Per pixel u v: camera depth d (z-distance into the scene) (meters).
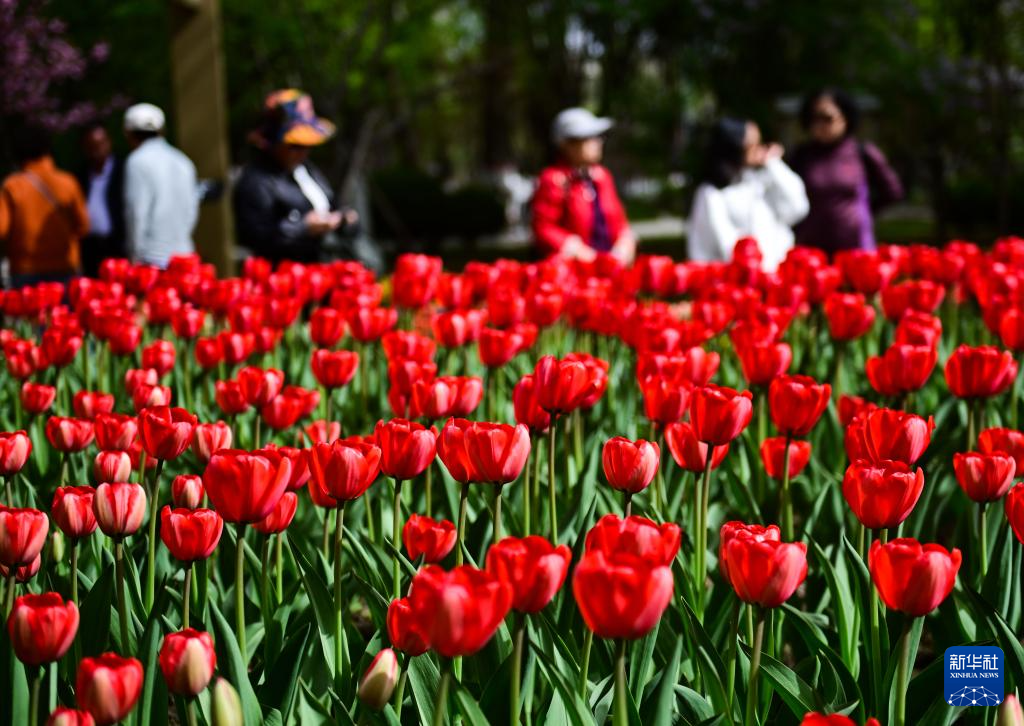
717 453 3.54
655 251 31.11
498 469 3.00
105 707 2.24
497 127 47.19
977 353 4.16
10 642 2.68
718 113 23.66
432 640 2.18
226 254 14.19
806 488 4.96
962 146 28.28
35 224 10.96
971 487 3.31
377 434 3.24
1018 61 25.16
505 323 5.61
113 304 5.69
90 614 3.05
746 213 10.07
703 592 3.62
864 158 10.56
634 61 25.41
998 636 3.05
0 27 20.33
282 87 26.38
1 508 2.80
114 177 12.00
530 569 2.33
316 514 4.54
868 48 23.28
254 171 9.76
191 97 13.89
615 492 4.43
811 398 3.73
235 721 2.36
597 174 10.34
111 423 3.63
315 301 6.83
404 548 3.81
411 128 49.69
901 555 2.48
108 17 24.38
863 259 6.85
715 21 21.77
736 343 5.11
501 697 2.82
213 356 5.19
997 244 7.67
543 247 10.17
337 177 23.78
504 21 30.56
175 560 4.16
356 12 26.00
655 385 3.77
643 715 2.79
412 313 6.77
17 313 6.35
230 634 2.74
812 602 4.09
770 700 3.18
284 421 4.27
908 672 3.03
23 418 5.40
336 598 3.08
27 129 10.95
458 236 32.94
